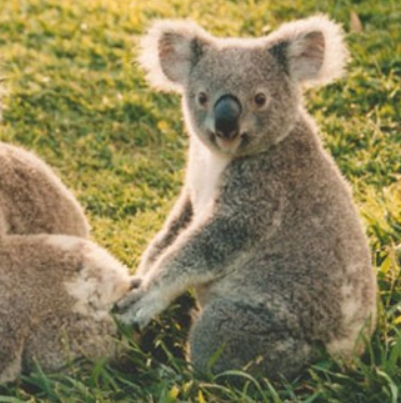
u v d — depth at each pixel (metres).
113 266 11.16
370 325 10.93
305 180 11.02
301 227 10.86
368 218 12.82
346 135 16.11
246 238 10.87
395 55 17.69
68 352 10.59
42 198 11.66
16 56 18.56
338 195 11.14
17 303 10.45
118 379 10.76
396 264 12.04
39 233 11.58
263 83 10.90
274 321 10.58
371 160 15.40
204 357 10.68
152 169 16.14
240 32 18.92
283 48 11.18
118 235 14.30
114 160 16.33
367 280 11.02
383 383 10.39
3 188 11.31
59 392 10.40
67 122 17.16
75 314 10.70
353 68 17.56
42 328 10.58
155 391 10.50
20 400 10.15
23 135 16.80
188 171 12.02
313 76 11.48
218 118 10.70
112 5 20.06
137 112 17.34
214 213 10.97
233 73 10.88
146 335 11.61
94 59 18.61
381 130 16.34
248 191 10.92
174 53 11.67
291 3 19.58
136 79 18.09
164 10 19.73
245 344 10.56
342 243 10.84
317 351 10.70
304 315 10.62
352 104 16.89
